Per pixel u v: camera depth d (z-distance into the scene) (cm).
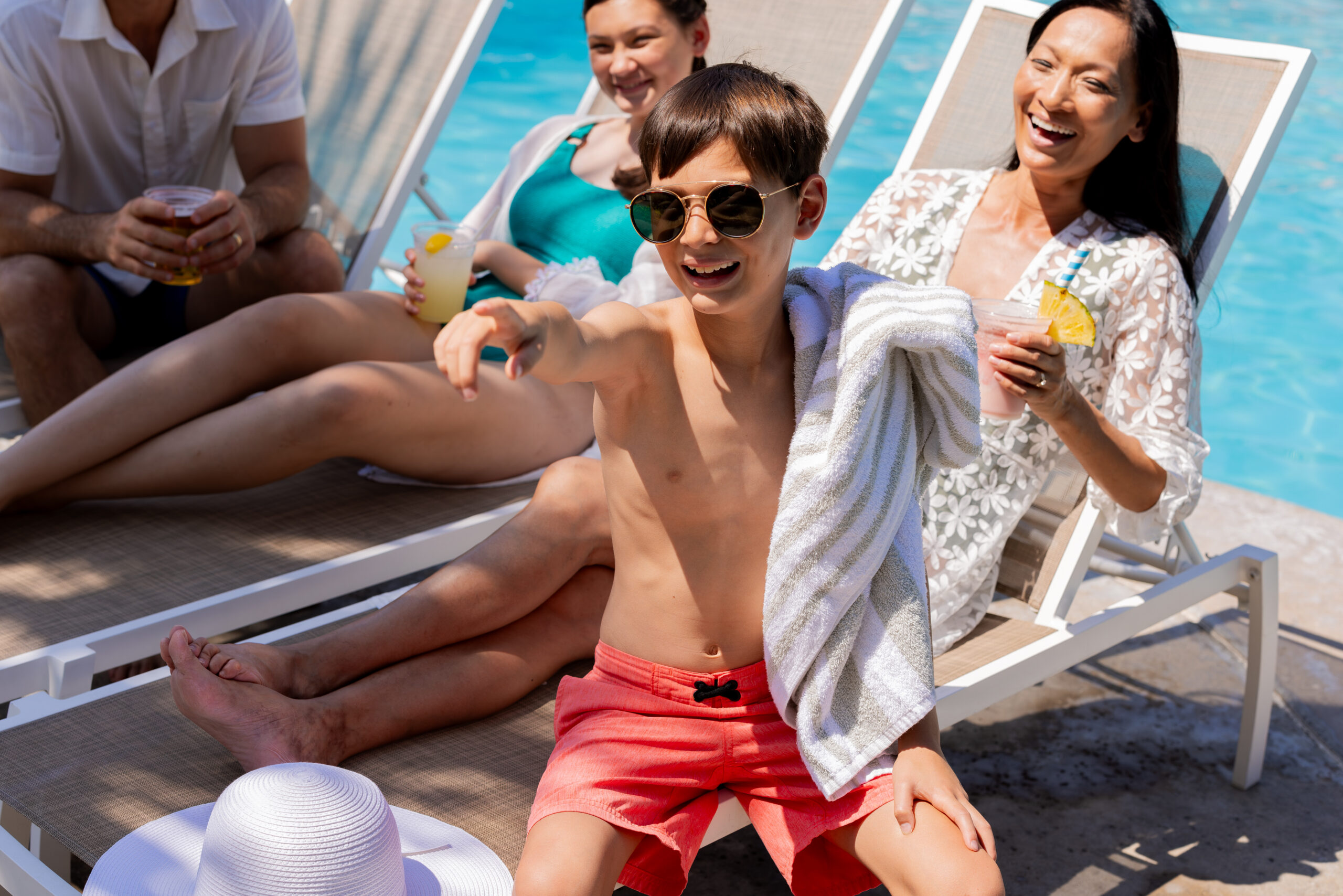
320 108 379
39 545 242
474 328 132
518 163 334
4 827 174
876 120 764
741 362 167
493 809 177
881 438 163
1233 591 253
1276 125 260
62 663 199
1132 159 240
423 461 263
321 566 235
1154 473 220
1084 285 234
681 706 169
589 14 296
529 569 204
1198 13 895
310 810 143
